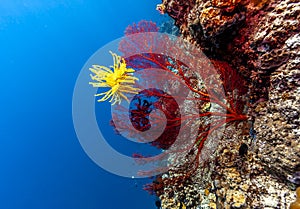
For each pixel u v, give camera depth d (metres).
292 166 0.40
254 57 0.53
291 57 0.43
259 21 0.49
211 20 0.52
